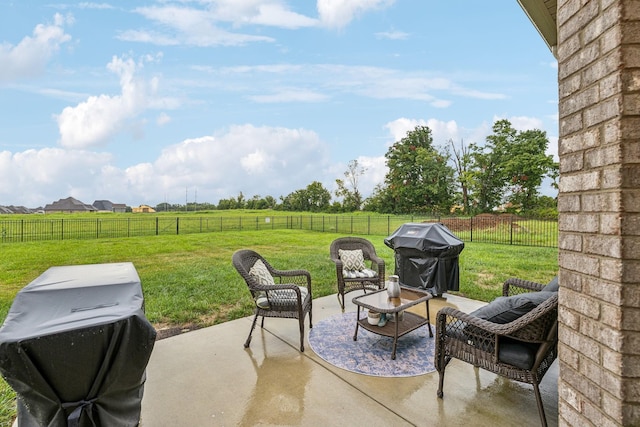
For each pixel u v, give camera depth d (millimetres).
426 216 26594
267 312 3393
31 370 1376
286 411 2320
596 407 1399
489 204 28672
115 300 1794
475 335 2361
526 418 2238
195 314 4449
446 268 4859
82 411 1518
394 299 3375
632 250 1250
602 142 1362
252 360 3088
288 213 40375
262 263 3914
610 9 1314
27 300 1701
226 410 2336
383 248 11773
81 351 1453
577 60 1525
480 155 29000
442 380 2486
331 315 4352
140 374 1670
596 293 1399
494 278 6551
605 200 1346
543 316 2008
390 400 2449
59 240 14859
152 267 8016
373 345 3402
